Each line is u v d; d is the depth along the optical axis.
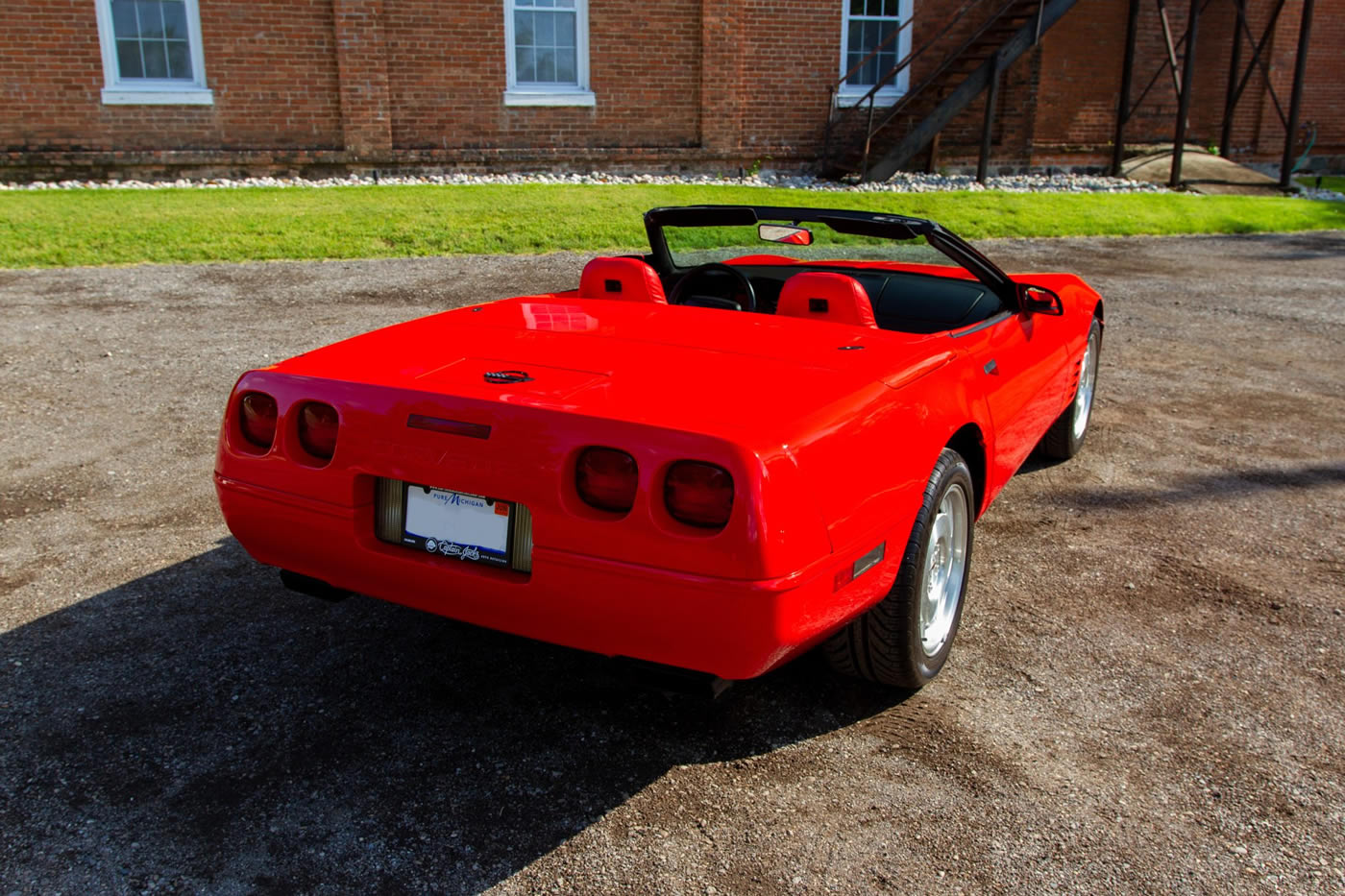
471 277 9.23
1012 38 15.09
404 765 2.63
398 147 14.18
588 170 14.95
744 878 2.27
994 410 3.39
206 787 2.52
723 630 2.23
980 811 2.51
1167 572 3.90
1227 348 7.80
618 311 3.30
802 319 3.24
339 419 2.55
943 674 3.14
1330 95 19.98
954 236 3.38
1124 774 2.67
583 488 2.31
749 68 15.37
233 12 13.13
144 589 3.53
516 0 14.21
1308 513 4.54
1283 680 3.15
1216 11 18.56
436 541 2.53
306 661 3.12
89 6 12.63
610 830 2.41
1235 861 2.35
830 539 2.36
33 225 10.34
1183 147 17.06
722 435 2.23
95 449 4.90
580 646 2.44
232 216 11.09
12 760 2.59
